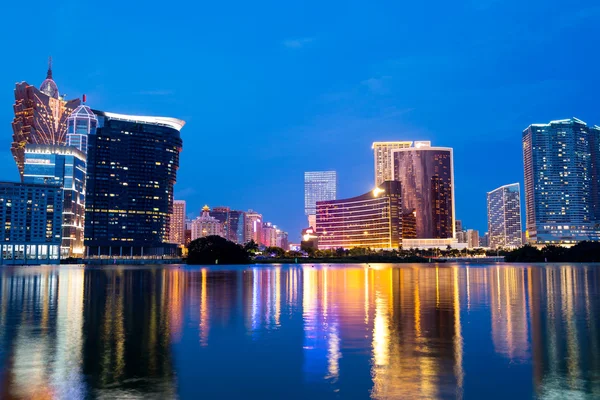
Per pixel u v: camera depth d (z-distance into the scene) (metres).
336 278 91.50
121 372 18.56
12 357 20.91
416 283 73.19
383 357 20.88
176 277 99.44
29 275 120.62
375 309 37.72
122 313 35.59
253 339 25.05
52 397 15.59
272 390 16.41
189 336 25.92
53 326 29.19
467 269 150.12
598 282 74.38
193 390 16.41
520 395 15.76
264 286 67.25
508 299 45.69
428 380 17.39
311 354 21.55
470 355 21.12
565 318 32.22
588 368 18.92
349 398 15.55
